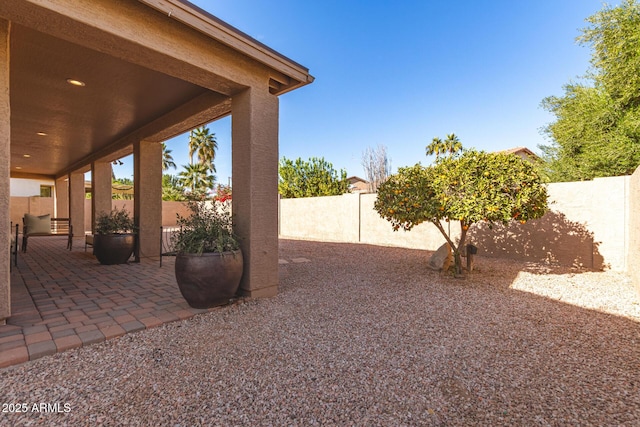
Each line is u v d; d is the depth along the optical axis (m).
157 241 7.40
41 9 2.58
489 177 4.78
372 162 21.34
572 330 3.22
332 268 6.55
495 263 6.99
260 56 3.97
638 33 7.97
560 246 6.71
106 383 2.17
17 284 4.93
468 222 5.51
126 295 4.29
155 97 5.35
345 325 3.32
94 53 3.90
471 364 2.51
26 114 6.16
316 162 21.05
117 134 7.69
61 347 2.62
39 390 2.07
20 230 15.69
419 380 2.28
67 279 5.31
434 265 6.31
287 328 3.21
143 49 3.21
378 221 11.10
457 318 3.56
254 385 2.18
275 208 4.40
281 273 6.01
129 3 3.05
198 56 3.58
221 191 19.00
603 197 6.16
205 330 3.12
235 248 3.88
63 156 10.37
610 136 9.09
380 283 5.21
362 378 2.29
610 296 4.43
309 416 1.87
